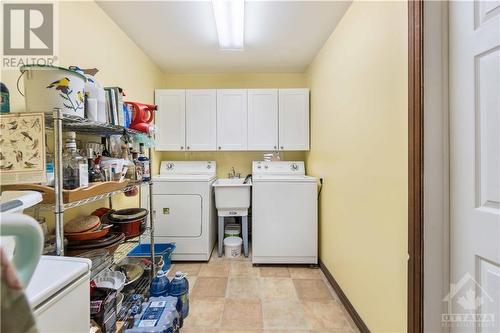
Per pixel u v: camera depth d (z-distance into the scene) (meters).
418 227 1.06
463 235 0.98
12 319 0.34
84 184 1.11
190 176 2.88
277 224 2.54
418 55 1.05
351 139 1.78
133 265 1.87
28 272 0.46
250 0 1.76
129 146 1.79
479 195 0.92
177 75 3.30
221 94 3.01
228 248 2.79
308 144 3.01
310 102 3.00
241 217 3.12
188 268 2.51
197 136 3.01
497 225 0.86
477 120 0.92
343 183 1.93
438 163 1.05
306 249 2.54
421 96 1.05
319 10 1.88
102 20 1.86
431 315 1.06
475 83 0.93
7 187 0.93
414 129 1.07
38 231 0.47
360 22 1.63
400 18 1.20
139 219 1.62
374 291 1.45
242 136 3.02
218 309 1.83
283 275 2.37
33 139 0.92
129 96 2.31
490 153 0.88
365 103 1.56
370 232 1.50
